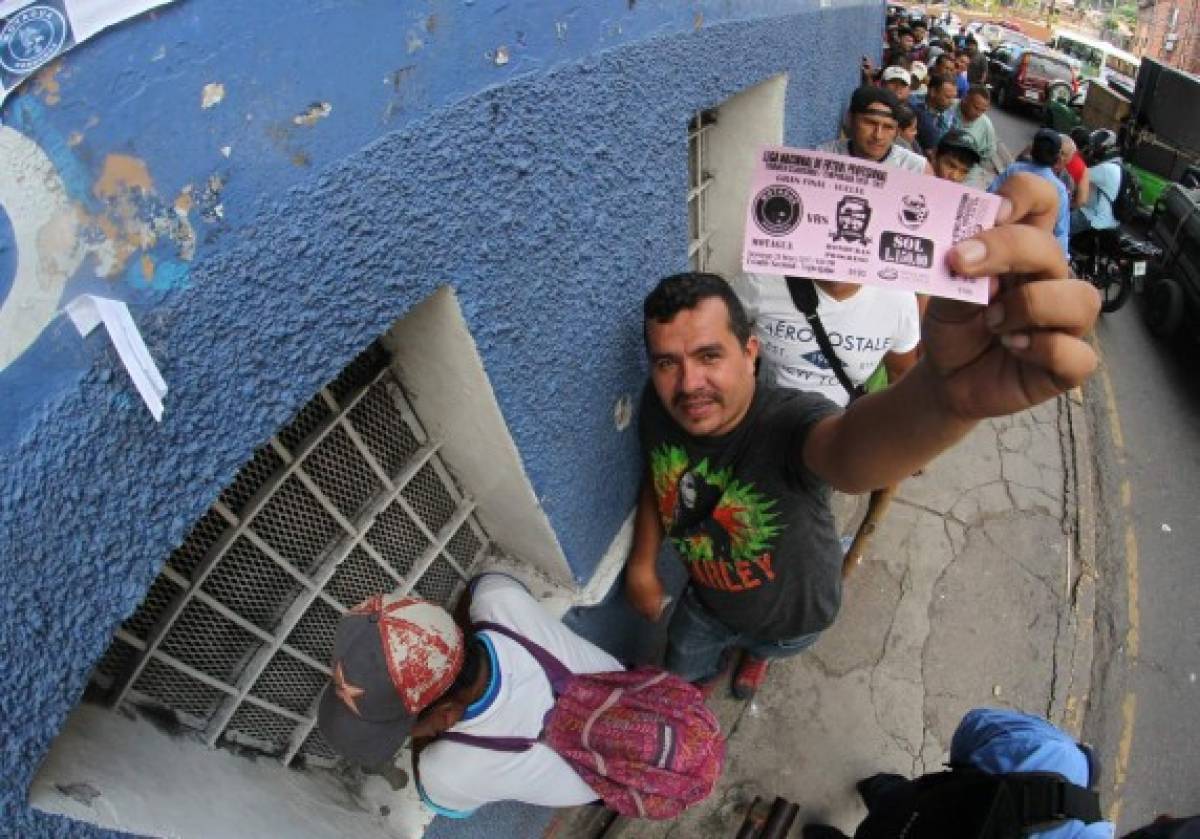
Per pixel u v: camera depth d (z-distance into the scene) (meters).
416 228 1.13
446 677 1.34
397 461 1.60
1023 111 13.22
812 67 3.16
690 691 1.78
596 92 1.48
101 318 0.79
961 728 1.98
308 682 1.59
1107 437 4.91
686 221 2.03
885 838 1.89
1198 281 5.46
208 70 0.84
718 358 1.55
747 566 1.86
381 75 1.02
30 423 0.77
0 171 0.72
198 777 1.23
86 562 0.84
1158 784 3.03
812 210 0.89
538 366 1.53
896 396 1.15
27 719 0.83
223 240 0.89
